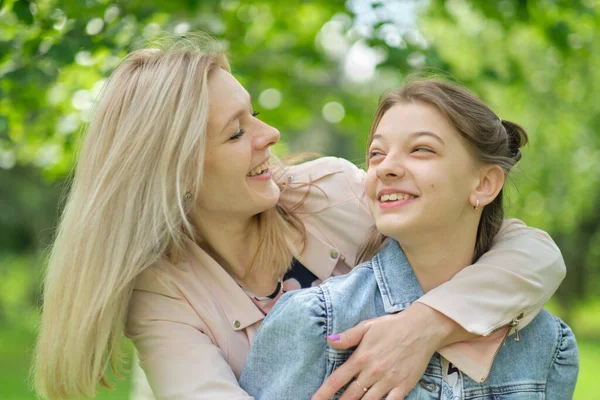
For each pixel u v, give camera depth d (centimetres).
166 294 184
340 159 214
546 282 167
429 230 157
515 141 178
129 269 175
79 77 333
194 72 176
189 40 194
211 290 187
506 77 418
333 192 204
